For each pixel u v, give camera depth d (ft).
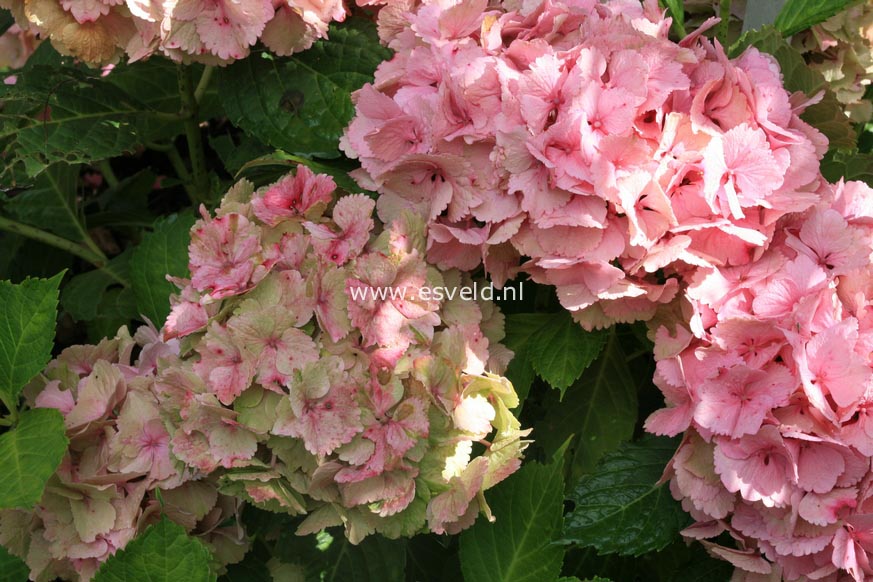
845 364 2.42
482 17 2.67
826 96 2.77
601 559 2.90
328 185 2.64
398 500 2.49
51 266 3.53
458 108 2.59
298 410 2.44
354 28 3.01
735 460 2.46
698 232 2.55
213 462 2.48
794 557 2.49
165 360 2.60
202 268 2.56
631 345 3.00
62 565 2.61
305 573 2.73
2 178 2.93
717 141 2.50
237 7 2.72
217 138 3.64
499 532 2.68
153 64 3.22
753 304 2.51
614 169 2.48
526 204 2.51
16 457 2.50
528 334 2.80
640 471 2.66
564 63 2.54
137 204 3.73
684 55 2.55
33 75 2.95
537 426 2.88
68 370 2.71
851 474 2.45
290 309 2.51
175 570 2.49
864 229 2.60
